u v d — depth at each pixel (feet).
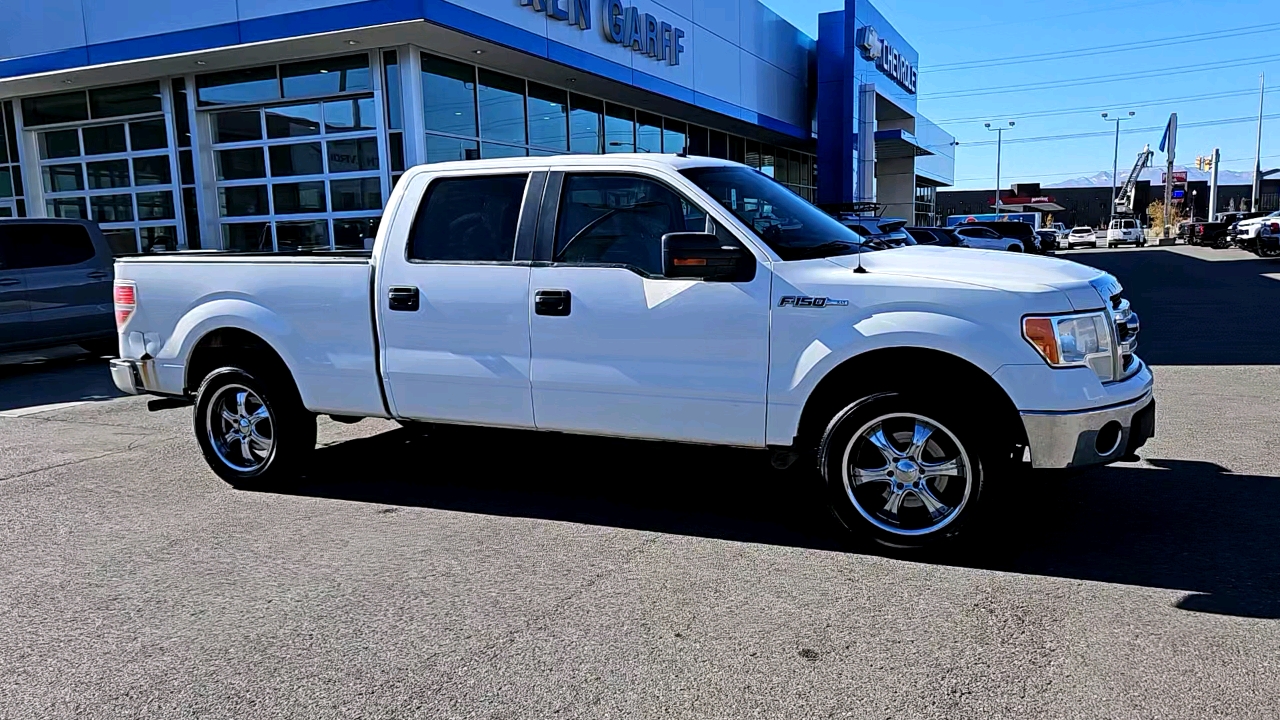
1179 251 127.24
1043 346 13.16
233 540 15.78
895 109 109.50
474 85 52.47
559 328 15.85
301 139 51.34
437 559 14.61
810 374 14.21
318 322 17.84
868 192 94.27
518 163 16.67
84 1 49.57
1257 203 174.70
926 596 12.69
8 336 34.65
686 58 67.51
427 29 43.16
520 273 16.16
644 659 11.07
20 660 11.49
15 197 60.85
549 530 15.96
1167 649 10.93
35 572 14.48
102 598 13.38
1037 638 11.32
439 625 12.15
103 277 38.06
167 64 50.31
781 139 94.38
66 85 55.47
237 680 10.81
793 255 14.70
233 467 19.12
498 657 11.21
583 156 16.47
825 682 10.40
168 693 10.57
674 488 18.43
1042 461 13.30
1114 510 16.10
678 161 16.01
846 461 14.37
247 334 18.83
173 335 19.34
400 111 48.06
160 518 17.15
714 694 10.21
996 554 14.21
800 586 13.19
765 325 14.49
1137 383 14.14
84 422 26.53
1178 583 12.91
